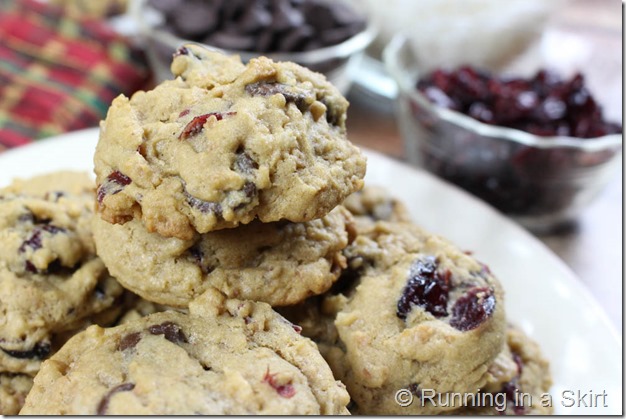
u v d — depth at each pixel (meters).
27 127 0.39
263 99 0.24
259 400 0.23
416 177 0.35
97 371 0.24
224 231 0.26
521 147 0.36
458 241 0.33
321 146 0.25
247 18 0.40
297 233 0.26
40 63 0.41
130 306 0.28
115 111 0.25
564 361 0.30
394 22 0.44
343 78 0.42
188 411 0.23
